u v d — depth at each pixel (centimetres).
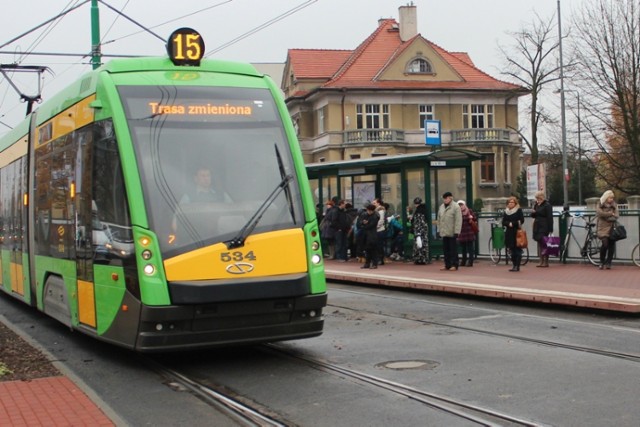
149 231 831
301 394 770
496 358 914
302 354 977
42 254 1188
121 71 925
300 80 6134
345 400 738
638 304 1259
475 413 674
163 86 909
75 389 783
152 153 865
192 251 835
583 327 1151
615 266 1955
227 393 789
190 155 877
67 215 1045
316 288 888
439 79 5953
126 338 853
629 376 802
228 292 832
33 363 929
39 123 1235
